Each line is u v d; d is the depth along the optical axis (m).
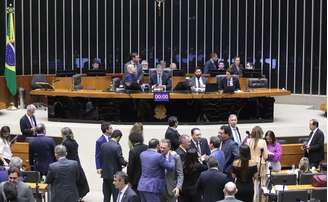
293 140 16.02
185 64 22.17
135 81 16.36
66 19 21.67
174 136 12.05
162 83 16.72
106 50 22.03
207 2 22.00
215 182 9.43
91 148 15.45
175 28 22.14
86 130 15.62
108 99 16.47
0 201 8.91
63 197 9.97
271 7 21.61
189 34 22.11
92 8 21.88
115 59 22.09
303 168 11.40
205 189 9.48
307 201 9.95
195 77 17.11
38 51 21.42
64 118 16.94
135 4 22.05
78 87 17.06
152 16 22.09
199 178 9.57
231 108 16.61
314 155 13.66
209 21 22.03
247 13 21.81
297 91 21.42
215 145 10.68
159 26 22.14
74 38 21.78
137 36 22.14
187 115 16.41
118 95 16.05
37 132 12.33
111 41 22.05
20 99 20.06
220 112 16.56
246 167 9.83
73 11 21.70
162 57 22.17
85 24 21.86
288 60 21.50
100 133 15.59
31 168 12.21
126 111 16.42
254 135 11.77
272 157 12.34
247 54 21.91
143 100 16.30
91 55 21.94
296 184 10.88
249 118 16.75
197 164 10.12
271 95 16.39
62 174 9.98
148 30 22.14
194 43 22.09
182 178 10.19
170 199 10.48
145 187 10.22
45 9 21.42
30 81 20.66
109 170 11.55
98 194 13.86
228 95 16.08
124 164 11.60
